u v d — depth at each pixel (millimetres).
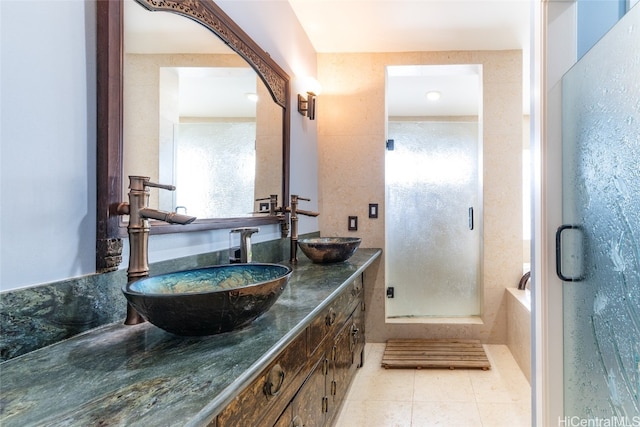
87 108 752
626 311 945
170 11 1008
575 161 1174
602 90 1023
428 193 3088
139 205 808
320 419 1209
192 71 1132
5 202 595
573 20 1227
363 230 2629
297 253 2021
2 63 591
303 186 2270
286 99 1899
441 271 3045
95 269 766
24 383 529
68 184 708
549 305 1271
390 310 3086
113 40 797
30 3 635
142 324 796
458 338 2594
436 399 1849
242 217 1459
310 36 2367
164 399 488
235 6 1420
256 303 732
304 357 1042
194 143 1152
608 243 1014
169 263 1016
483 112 2535
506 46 2469
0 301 579
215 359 620
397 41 2424
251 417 691
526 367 2061
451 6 1993
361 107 2621
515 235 2510
